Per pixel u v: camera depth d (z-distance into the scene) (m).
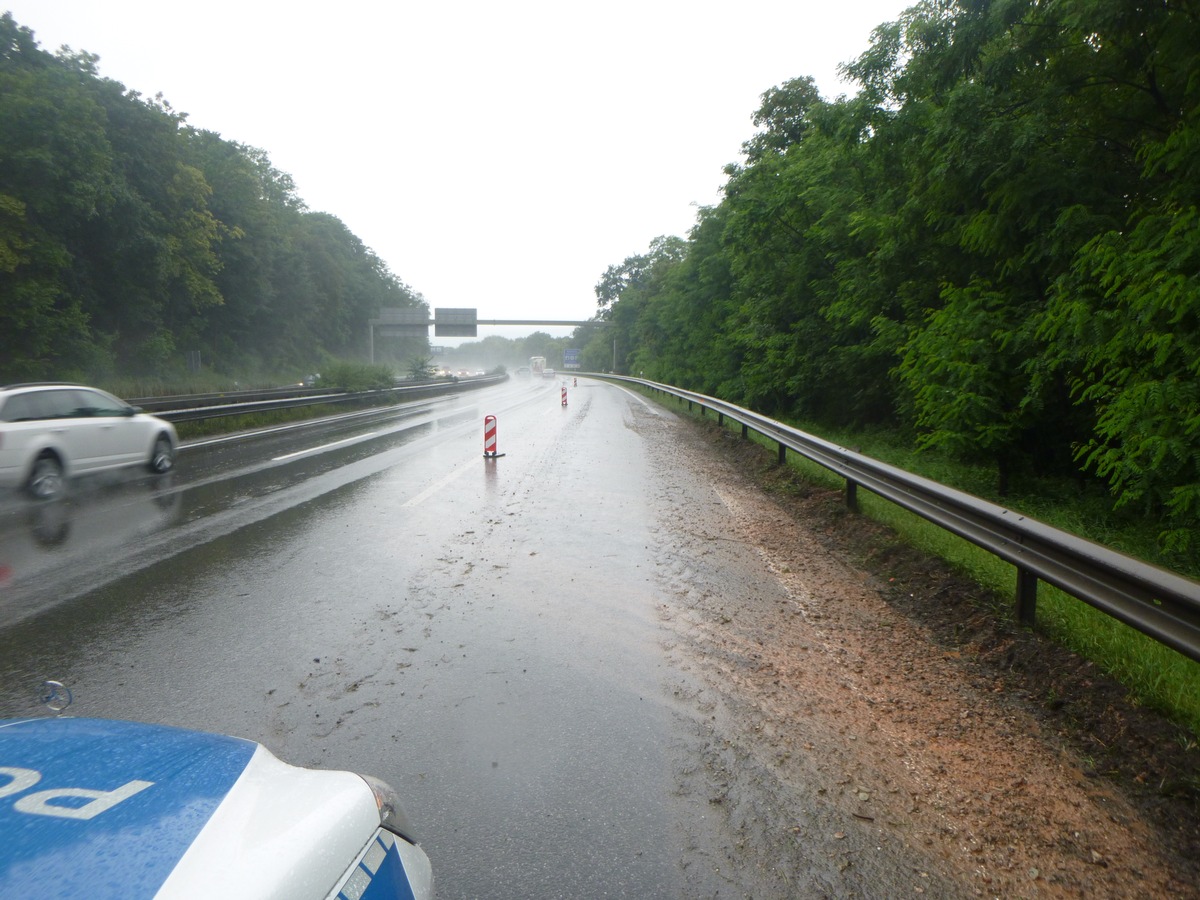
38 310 37.50
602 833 3.07
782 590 6.48
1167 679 4.31
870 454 14.98
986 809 3.33
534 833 3.06
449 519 9.19
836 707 4.29
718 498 10.87
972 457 12.97
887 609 6.08
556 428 22.17
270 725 3.92
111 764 1.93
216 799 1.81
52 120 36.16
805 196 19.97
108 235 44.22
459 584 6.50
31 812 1.67
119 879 1.50
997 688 4.57
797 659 4.97
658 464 14.45
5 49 37.19
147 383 42.97
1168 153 8.04
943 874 2.89
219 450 16.22
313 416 26.84
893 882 2.83
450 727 3.94
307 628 5.38
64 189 38.00
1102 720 4.02
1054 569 4.77
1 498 10.31
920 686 4.59
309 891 1.63
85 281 45.19
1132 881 2.89
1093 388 8.52
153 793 1.80
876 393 19.66
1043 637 5.06
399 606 5.89
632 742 3.83
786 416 25.06
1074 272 9.20
